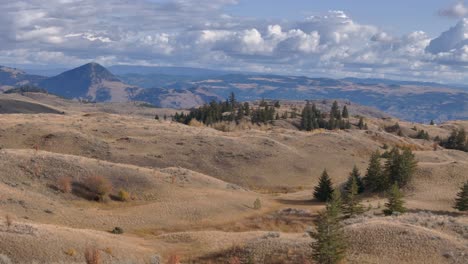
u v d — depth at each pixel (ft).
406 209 216.74
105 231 189.98
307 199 290.56
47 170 236.02
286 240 152.76
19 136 361.30
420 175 294.66
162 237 181.47
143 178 255.70
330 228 128.47
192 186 269.44
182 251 160.35
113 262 134.10
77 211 206.28
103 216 207.10
